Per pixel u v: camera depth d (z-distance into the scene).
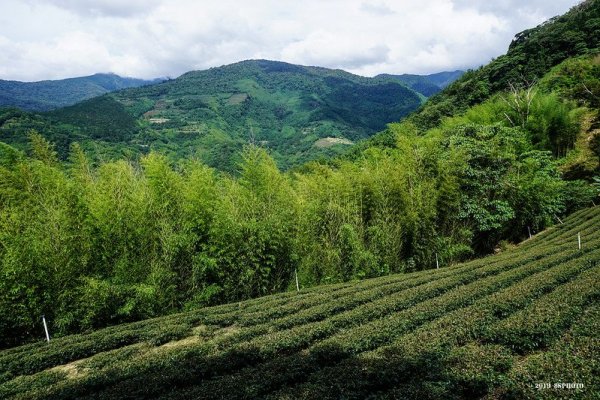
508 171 33.19
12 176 19.77
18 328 17.34
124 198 20.83
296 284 24.34
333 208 26.86
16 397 11.52
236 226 22.55
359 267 25.91
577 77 56.41
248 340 15.02
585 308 12.73
